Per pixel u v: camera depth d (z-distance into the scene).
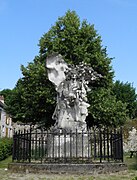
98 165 10.98
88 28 26.89
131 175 10.70
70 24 27.00
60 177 10.12
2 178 10.02
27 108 26.36
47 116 25.91
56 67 13.30
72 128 12.88
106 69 26.38
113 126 26.19
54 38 26.95
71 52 25.45
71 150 12.08
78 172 10.70
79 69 13.49
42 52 27.44
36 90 25.11
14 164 11.69
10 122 54.41
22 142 12.39
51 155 12.67
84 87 13.62
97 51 26.97
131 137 30.20
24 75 26.78
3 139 30.38
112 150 12.78
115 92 47.94
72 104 13.23
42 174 10.70
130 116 47.97
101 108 24.75
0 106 48.38
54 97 23.81
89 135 13.21
